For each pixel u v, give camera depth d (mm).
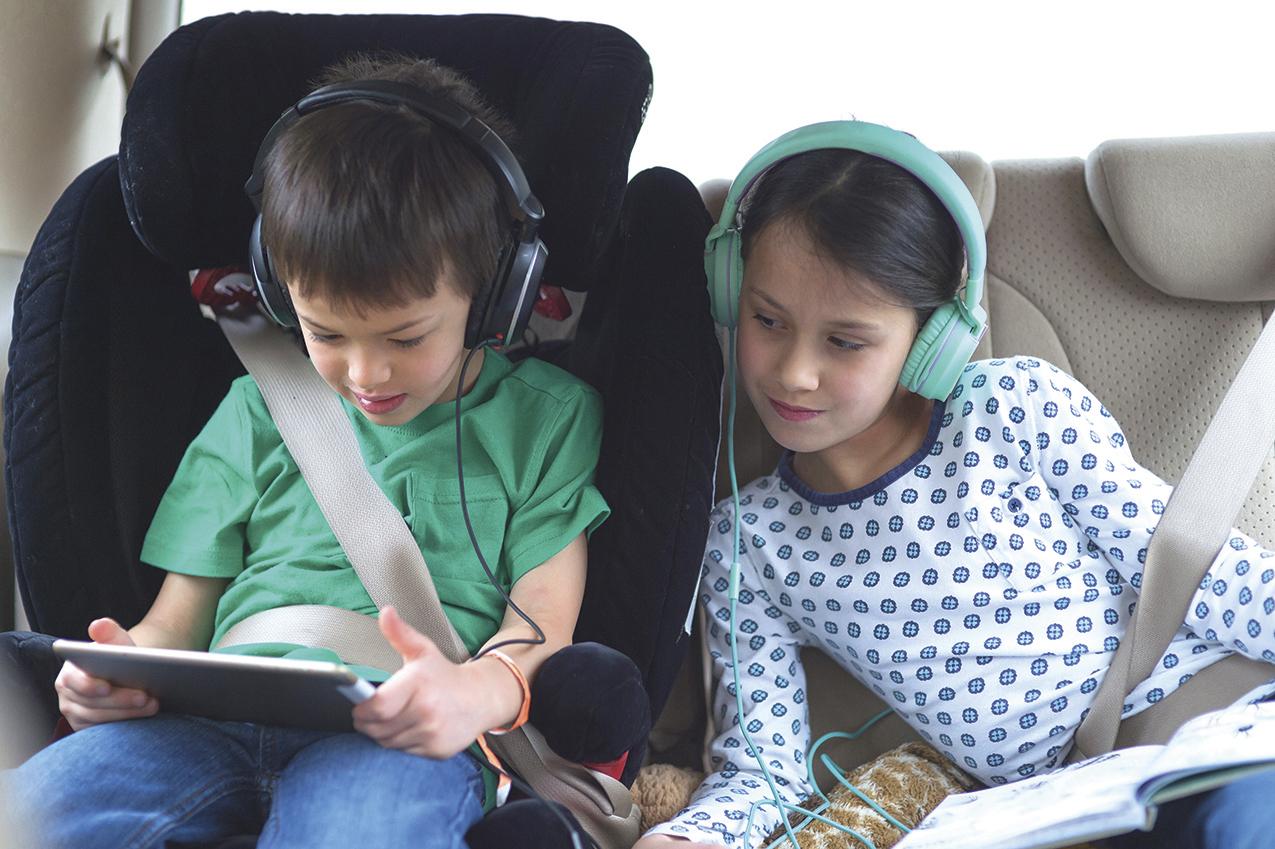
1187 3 1565
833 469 1345
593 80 1217
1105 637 1300
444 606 1210
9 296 1412
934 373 1210
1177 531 1266
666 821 1262
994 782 1330
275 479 1265
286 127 1110
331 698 857
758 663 1370
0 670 1038
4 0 1356
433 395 1129
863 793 1281
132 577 1271
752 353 1222
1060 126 1621
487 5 1596
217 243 1267
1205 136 1496
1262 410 1306
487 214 1089
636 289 1289
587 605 1220
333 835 883
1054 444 1286
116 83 1553
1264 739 932
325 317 1056
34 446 1217
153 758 975
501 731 1039
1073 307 1522
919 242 1159
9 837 816
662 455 1213
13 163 1400
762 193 1213
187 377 1367
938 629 1301
